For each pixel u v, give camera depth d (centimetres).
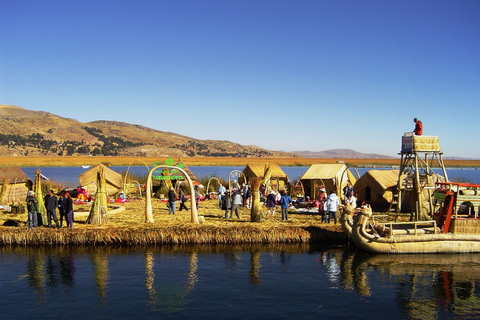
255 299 1117
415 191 1795
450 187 1600
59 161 14338
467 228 1598
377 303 1096
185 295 1142
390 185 2602
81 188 3083
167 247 1666
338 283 1251
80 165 12462
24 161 13625
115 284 1228
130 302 1091
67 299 1110
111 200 2902
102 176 1923
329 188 2934
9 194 2745
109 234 1689
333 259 1511
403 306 1078
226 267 1405
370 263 1459
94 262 1450
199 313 1023
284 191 2064
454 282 1262
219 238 1717
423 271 1368
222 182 4012
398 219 2070
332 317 1006
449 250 1580
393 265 1434
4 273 1327
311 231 1777
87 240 1678
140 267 1396
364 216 1602
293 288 1205
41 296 1132
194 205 1928
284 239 1741
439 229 1597
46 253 1563
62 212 1783
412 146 1783
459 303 1100
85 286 1209
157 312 1027
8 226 1800
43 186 3341
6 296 1132
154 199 3262
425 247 1573
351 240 1755
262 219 1988
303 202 2670
